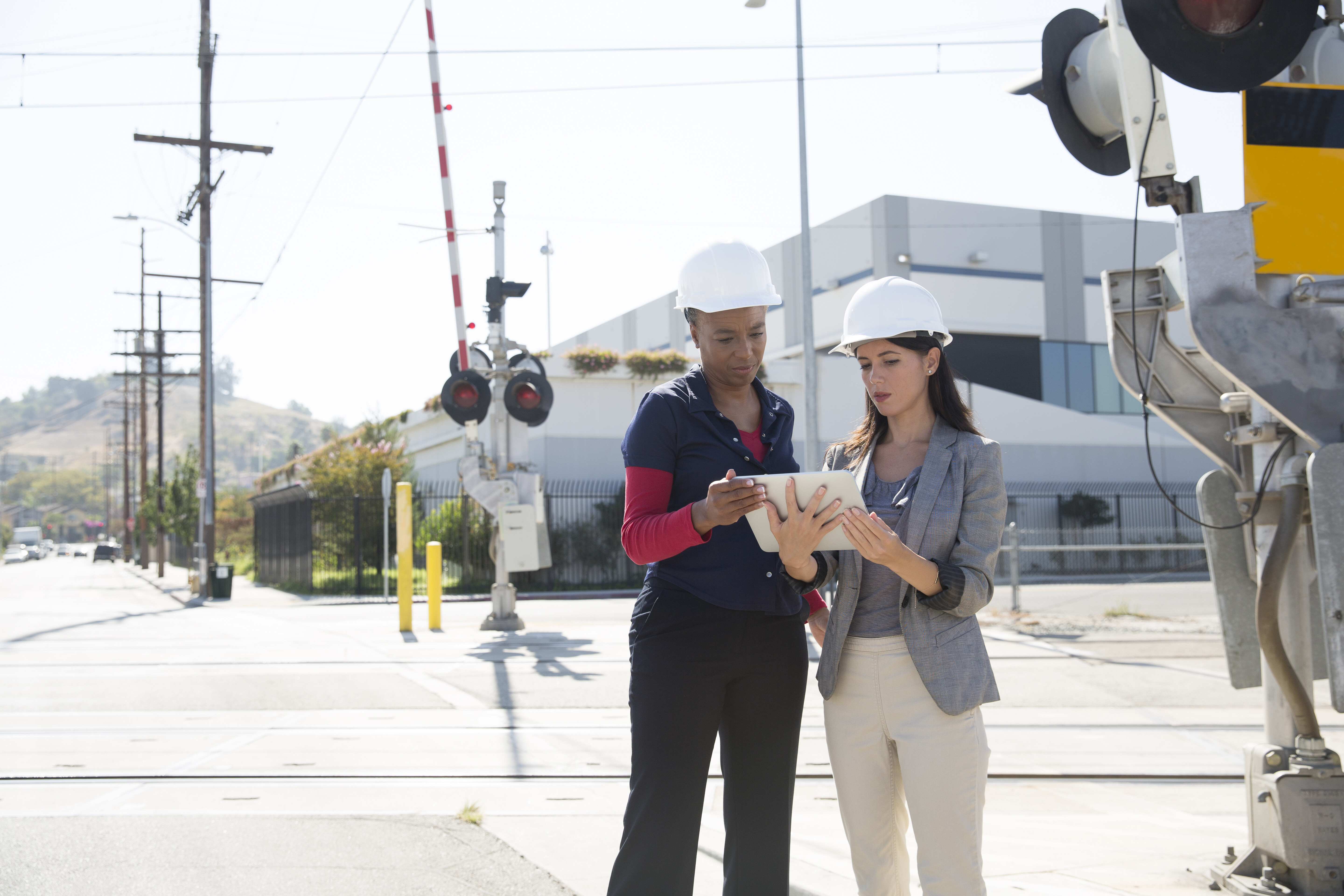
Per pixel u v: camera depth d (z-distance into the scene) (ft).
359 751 20.08
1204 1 9.22
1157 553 90.74
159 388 161.27
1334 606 9.50
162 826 14.99
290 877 12.75
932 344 8.54
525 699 25.91
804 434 81.30
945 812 8.01
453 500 77.05
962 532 8.23
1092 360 102.99
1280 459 11.22
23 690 27.27
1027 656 33.14
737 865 8.44
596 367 76.02
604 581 72.59
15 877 12.78
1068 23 11.68
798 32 56.24
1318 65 10.73
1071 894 11.47
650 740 8.17
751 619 8.33
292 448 224.12
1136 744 20.71
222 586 76.59
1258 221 10.32
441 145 43.04
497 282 43.93
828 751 8.77
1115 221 104.53
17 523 634.84
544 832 14.71
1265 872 11.24
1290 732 11.62
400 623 43.24
